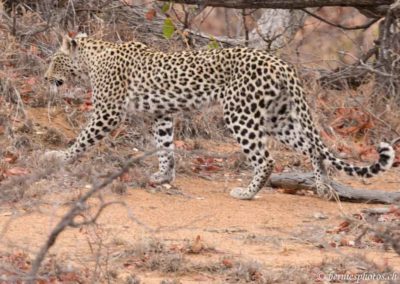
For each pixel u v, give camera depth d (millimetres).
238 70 19219
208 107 19984
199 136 23469
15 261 14578
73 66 21219
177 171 21156
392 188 21078
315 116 23500
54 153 20234
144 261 15203
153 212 18125
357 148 23078
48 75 21422
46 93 23172
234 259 15453
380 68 24828
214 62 19531
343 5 24594
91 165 20359
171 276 14836
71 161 20281
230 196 19625
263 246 16562
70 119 22734
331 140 23266
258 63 19094
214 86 19594
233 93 19250
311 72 25344
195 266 15109
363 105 24203
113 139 22031
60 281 13930
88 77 21281
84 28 25984
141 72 20141
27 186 18250
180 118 23422
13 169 19594
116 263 15180
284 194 20219
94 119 20438
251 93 19062
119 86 20359
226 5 24516
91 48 20828
